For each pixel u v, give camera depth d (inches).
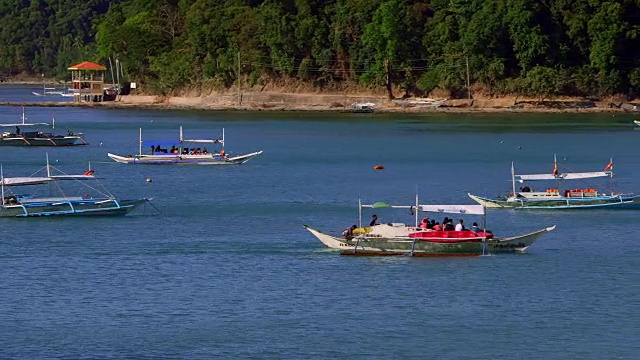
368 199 7096.5
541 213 6456.7
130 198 7106.3
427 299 4562.0
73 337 4111.7
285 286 4736.7
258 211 6579.7
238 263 5128.0
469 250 5226.4
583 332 4192.9
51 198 6382.9
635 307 4478.3
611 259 5236.2
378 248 5226.4
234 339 4092.0
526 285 4766.2
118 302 4515.3
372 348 4013.3
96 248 5447.8
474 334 4160.9
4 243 5541.3
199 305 4478.3
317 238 5561.0
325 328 4215.1
